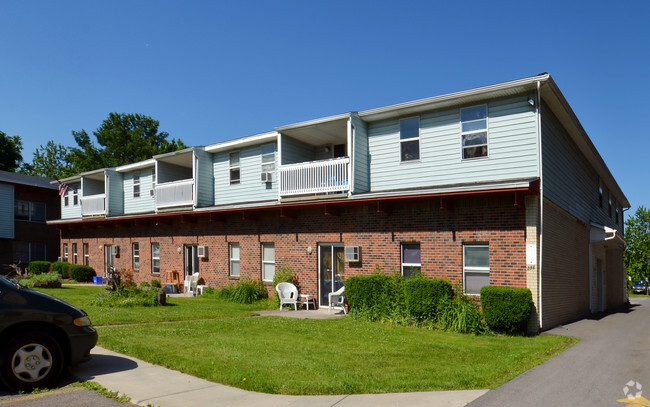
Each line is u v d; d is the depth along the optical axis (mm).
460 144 14258
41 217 33594
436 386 6637
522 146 13109
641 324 14867
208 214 20125
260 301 17250
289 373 7078
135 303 15297
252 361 7789
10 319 6059
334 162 15812
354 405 5742
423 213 13781
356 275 14805
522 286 12008
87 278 26984
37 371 6121
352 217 15398
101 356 8133
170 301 17344
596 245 21609
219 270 19812
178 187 21828
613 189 27750
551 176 13977
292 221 17094
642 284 52875
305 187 16609
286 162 18156
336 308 15648
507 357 8805
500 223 12445
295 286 16516
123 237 25656
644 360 8812
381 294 13492
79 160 50875
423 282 12477
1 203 30922
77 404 5586
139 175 26328
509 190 11727
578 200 18047
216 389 6305
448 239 13258
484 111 13891
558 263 14203
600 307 22578
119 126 50094
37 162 62719
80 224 28438
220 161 21562
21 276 22875
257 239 18297
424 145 14977
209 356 8070
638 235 53750
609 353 9531
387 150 15789
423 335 11070
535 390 6621
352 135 15523
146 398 5855
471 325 11641
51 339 6281
